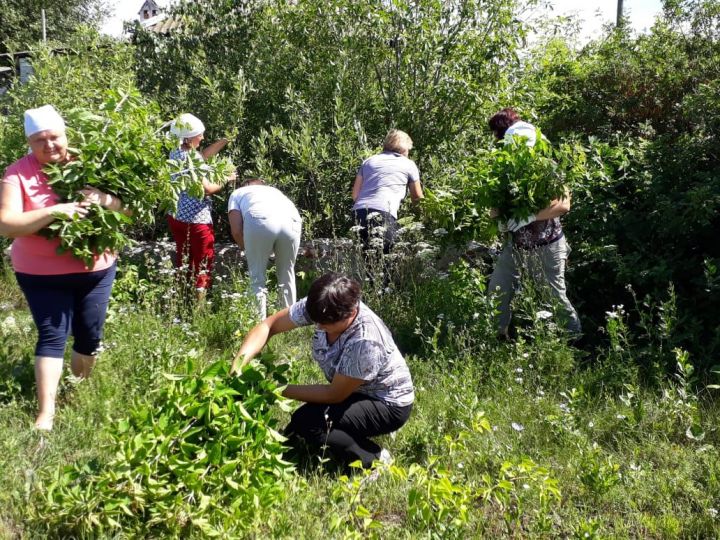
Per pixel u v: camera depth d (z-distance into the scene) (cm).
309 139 696
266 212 540
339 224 735
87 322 391
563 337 487
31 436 343
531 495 329
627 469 357
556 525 315
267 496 292
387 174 598
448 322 523
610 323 488
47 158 360
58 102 689
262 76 787
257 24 831
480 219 559
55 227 350
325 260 671
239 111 747
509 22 738
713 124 612
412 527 305
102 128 385
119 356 439
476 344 502
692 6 712
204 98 784
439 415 398
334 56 771
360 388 357
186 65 836
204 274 602
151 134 404
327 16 772
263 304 545
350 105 760
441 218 566
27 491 293
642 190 612
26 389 405
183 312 544
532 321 520
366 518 289
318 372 458
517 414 412
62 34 2712
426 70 741
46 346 369
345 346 343
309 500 317
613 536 303
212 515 282
